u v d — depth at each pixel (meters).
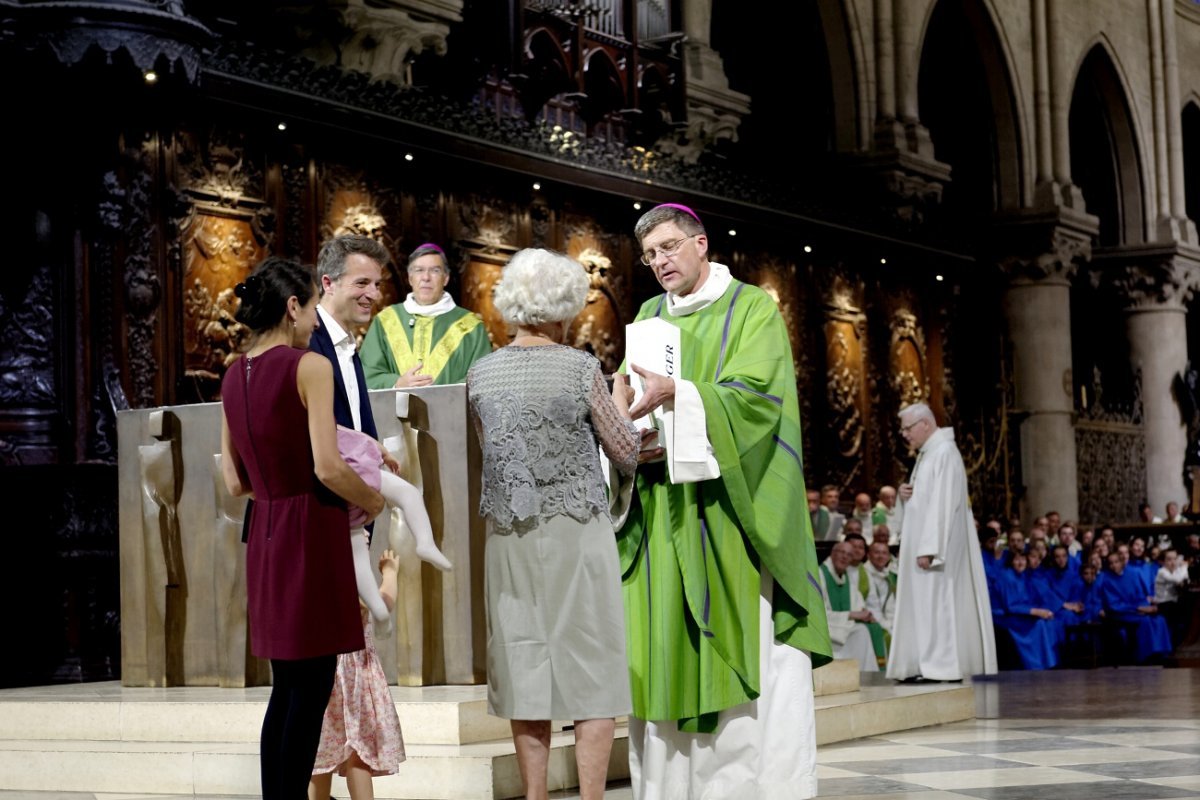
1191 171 31.69
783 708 5.28
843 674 8.26
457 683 6.43
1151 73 28.41
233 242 12.72
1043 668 16.09
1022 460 24.77
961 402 24.89
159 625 6.84
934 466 10.37
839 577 12.51
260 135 12.95
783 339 5.41
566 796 5.71
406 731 5.88
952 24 24.58
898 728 7.92
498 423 4.69
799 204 19.42
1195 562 14.78
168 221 12.08
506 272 4.80
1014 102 24.61
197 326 12.35
